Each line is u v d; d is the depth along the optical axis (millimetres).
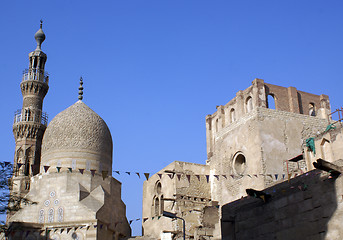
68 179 55656
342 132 37156
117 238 56812
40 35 79250
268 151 47688
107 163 59906
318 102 55062
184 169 57125
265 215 28625
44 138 60531
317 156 39094
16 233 51719
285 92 52812
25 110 73500
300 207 26172
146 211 61031
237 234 30641
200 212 54156
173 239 52562
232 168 51094
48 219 53750
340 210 23750
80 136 58656
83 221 52219
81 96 64688
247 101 52750
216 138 55156
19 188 67125
